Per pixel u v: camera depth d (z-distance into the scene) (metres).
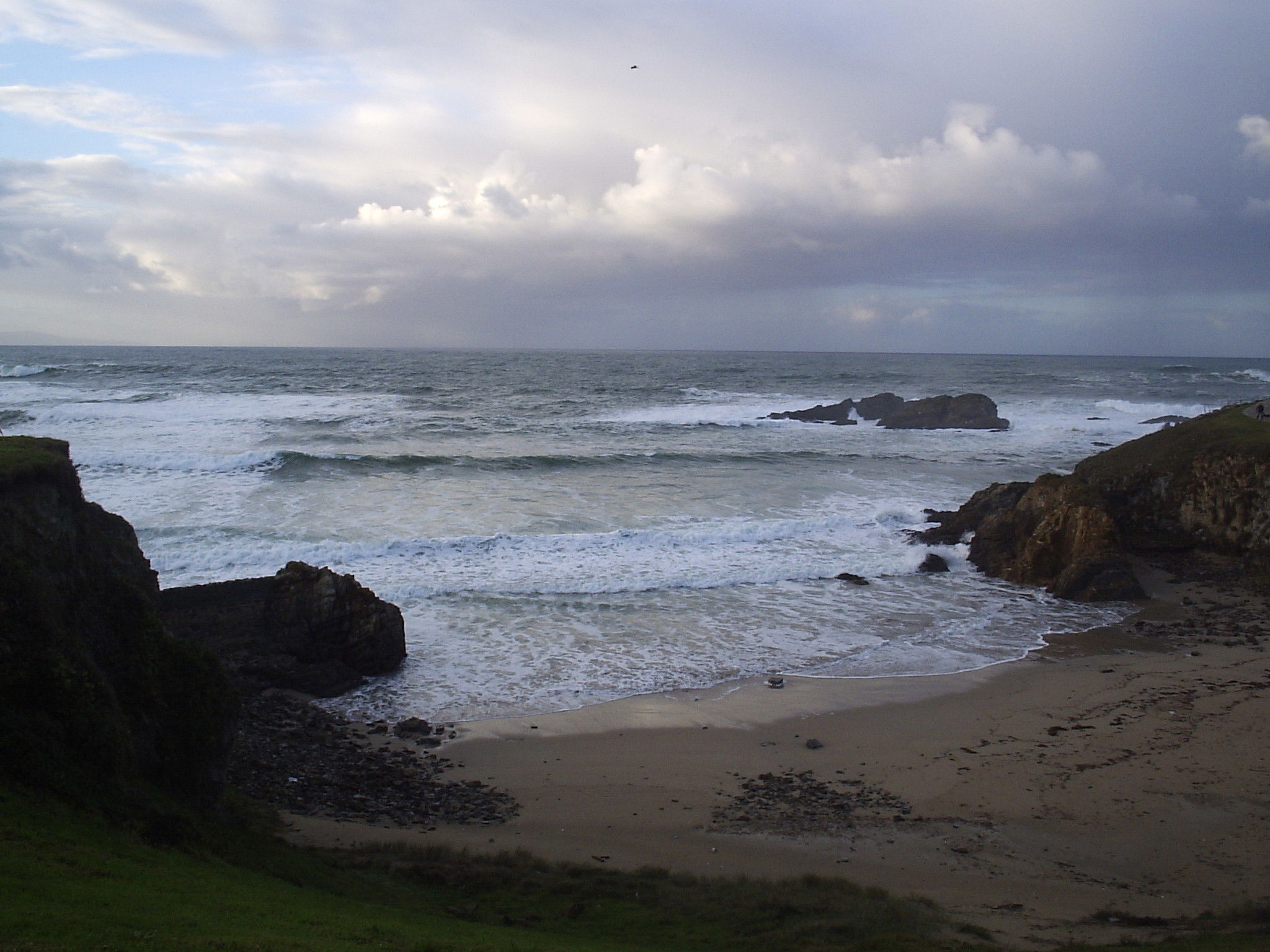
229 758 12.15
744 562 27.50
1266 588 25.53
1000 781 14.20
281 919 7.55
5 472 11.54
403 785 13.98
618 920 9.55
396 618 19.23
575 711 17.19
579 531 30.22
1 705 8.86
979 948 8.66
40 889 6.65
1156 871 11.42
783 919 9.59
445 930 8.38
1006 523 28.69
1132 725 16.33
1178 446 31.47
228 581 22.25
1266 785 13.79
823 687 18.50
